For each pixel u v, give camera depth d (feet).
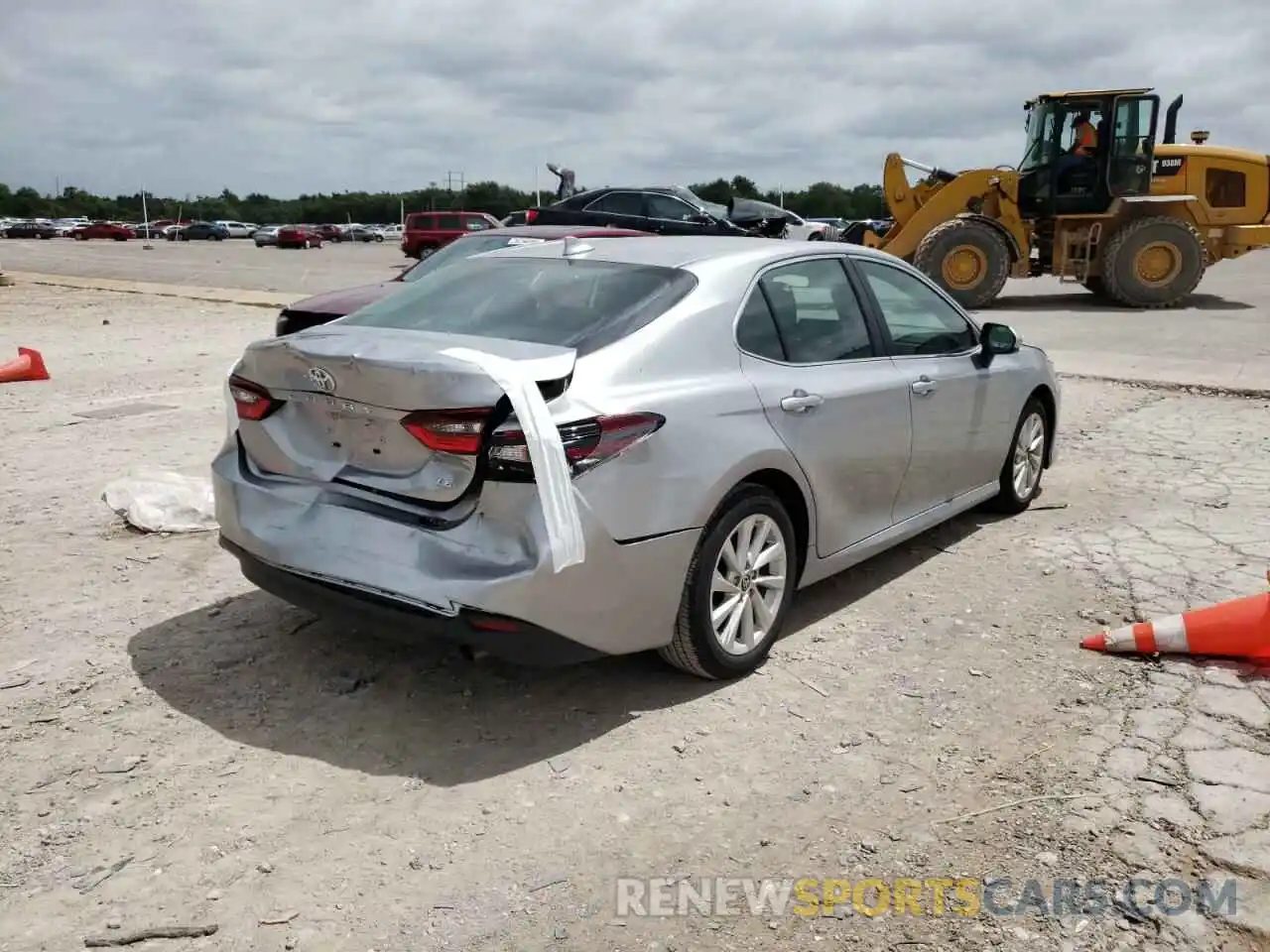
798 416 13.75
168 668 13.64
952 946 8.83
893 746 11.96
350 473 11.98
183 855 9.91
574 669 13.78
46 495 21.25
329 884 9.55
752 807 10.80
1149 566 17.48
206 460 24.04
